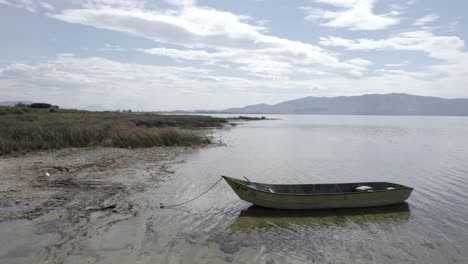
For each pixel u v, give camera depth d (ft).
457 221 41.19
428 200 50.52
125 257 28.60
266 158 94.27
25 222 35.35
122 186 52.60
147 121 180.75
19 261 27.12
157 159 81.51
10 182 51.57
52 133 94.02
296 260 30.01
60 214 38.22
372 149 122.11
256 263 29.04
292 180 65.67
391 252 32.27
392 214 43.32
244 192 43.14
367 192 44.21
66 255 28.37
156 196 48.26
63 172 61.11
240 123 341.41
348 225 39.09
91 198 45.14
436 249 33.14
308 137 177.37
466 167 83.41
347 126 332.19
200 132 181.37
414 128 300.81
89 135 99.91
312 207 43.42
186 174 65.46
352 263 29.81
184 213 41.42
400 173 74.74
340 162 89.76
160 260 28.55
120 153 86.99
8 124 106.52
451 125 382.01
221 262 28.91
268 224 38.78
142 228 35.37
